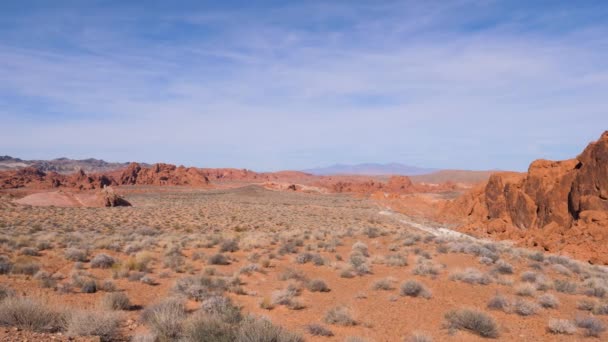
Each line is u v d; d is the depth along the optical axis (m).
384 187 184.88
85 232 37.09
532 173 53.88
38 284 16.12
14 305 9.65
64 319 10.13
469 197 75.62
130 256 24.84
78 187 163.00
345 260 25.44
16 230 35.44
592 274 24.30
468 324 12.77
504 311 15.16
